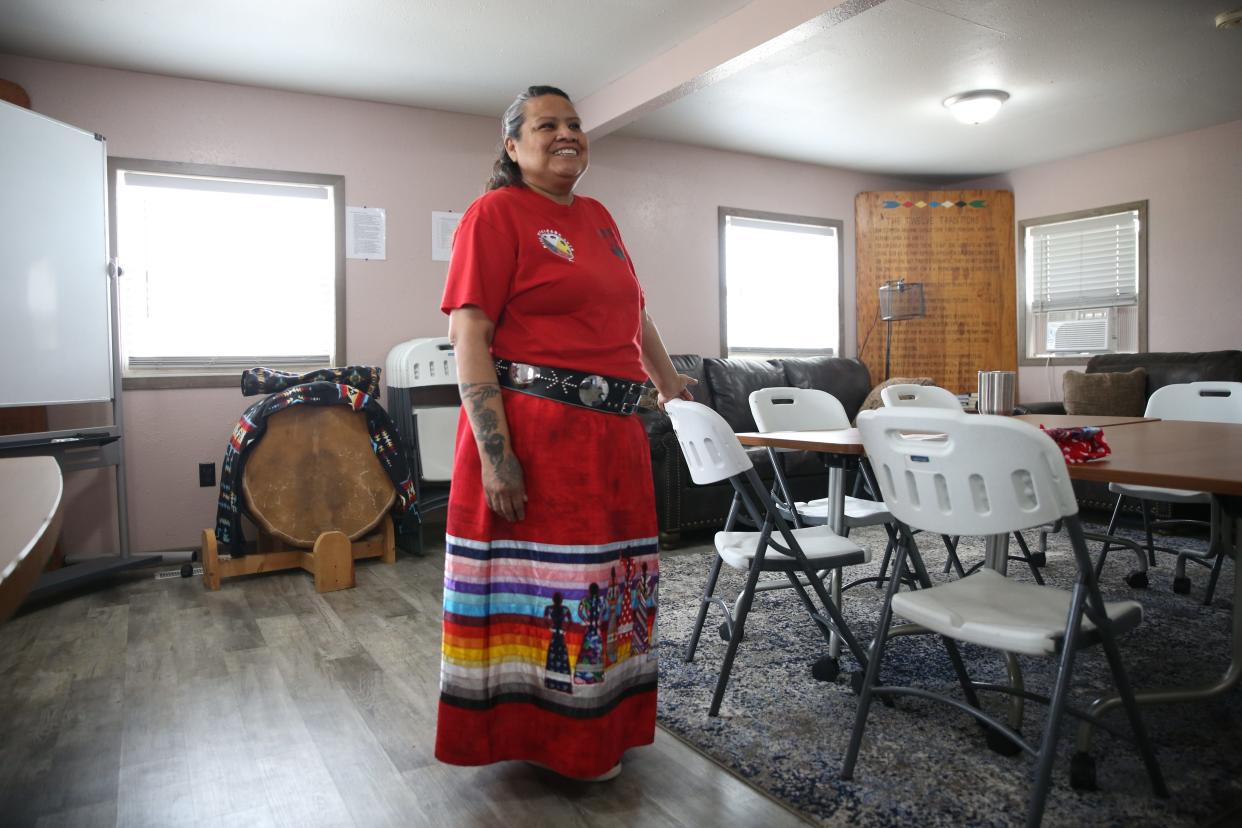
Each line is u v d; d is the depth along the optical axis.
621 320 1.65
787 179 5.89
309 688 2.24
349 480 3.67
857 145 5.46
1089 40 3.75
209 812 1.59
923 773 1.69
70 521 3.80
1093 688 2.12
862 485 3.72
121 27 3.40
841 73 4.13
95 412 3.84
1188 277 5.20
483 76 4.06
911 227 6.06
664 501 4.02
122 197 3.92
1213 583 2.87
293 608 3.06
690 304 5.50
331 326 4.40
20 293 3.07
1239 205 4.96
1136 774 1.67
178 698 2.17
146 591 3.33
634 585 1.67
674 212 5.42
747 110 4.71
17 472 0.78
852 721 1.95
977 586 1.69
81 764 1.80
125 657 2.51
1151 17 3.51
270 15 3.31
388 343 4.49
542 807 1.60
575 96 4.40
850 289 6.21
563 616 1.57
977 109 4.44
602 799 1.63
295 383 3.69
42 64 3.71
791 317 6.04
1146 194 5.38
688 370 5.05
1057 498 1.32
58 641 2.67
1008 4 3.38
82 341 3.34
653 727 1.72
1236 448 1.82
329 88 4.19
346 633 2.75
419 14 3.34
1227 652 2.38
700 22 3.49
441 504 4.19
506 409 1.59
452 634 1.60
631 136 5.22
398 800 1.63
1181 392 3.26
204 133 4.04
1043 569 3.45
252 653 2.54
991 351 6.06
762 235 5.89
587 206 1.72
